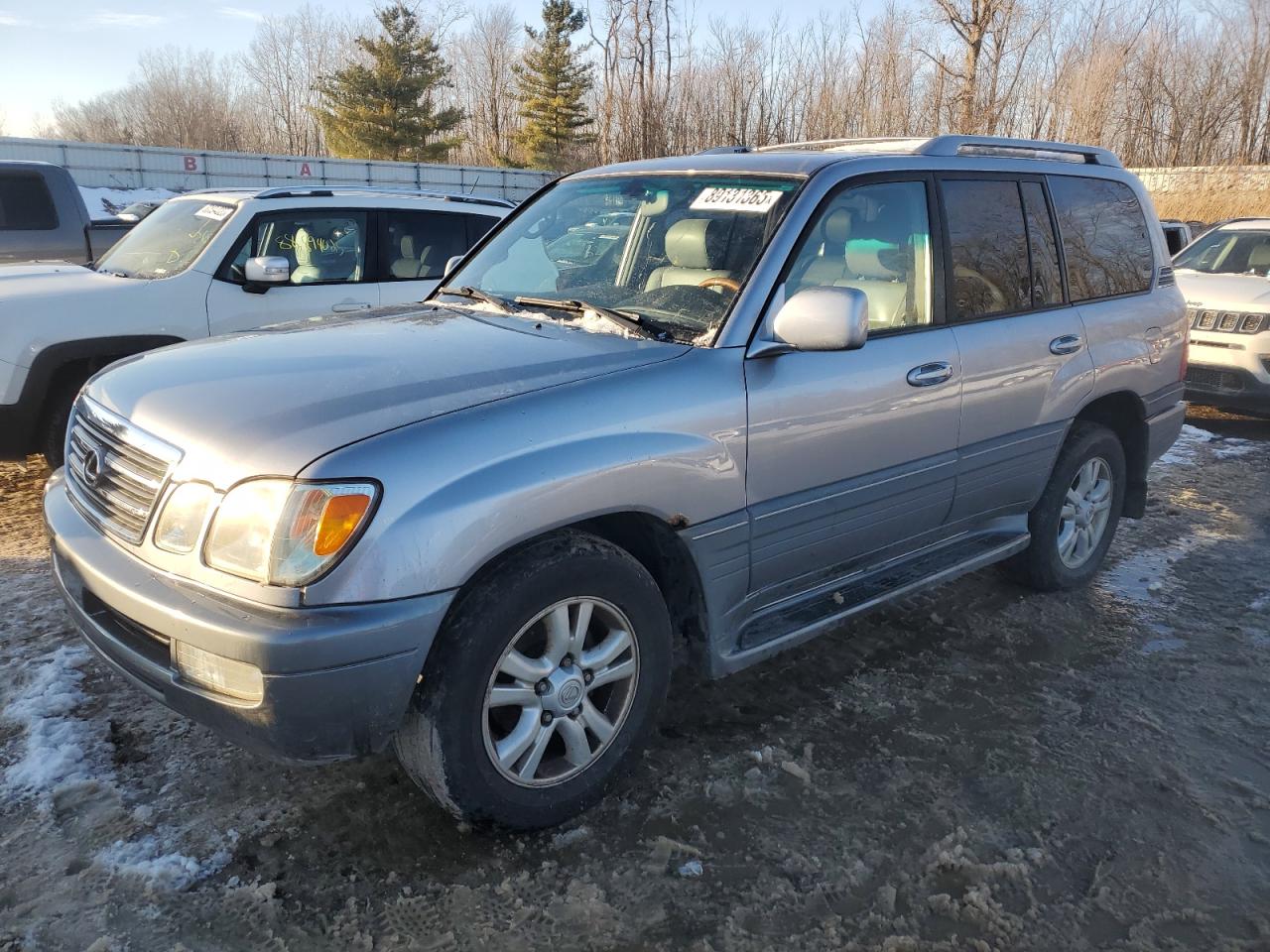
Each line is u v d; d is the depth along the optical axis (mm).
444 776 2572
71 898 2508
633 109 44375
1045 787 3156
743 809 2986
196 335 6129
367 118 49469
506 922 2492
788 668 3906
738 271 3240
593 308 3332
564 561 2668
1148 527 5852
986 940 2504
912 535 3818
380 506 2355
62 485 3182
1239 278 8938
